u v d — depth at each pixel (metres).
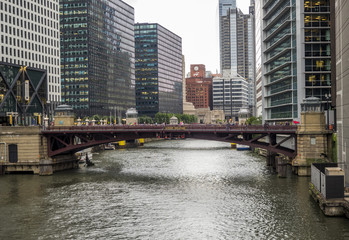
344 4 52.16
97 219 44.97
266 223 42.06
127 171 81.25
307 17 94.88
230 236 38.50
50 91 164.25
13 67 109.56
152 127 79.88
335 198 43.06
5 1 142.12
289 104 101.81
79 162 96.25
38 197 56.22
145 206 50.44
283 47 108.56
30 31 154.12
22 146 77.44
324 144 67.19
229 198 53.66
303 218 43.03
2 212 48.44
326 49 95.19
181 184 64.94
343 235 37.47
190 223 42.91
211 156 113.94
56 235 39.81
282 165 68.00
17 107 110.94
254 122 146.75
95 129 80.56
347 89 50.75
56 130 79.38
